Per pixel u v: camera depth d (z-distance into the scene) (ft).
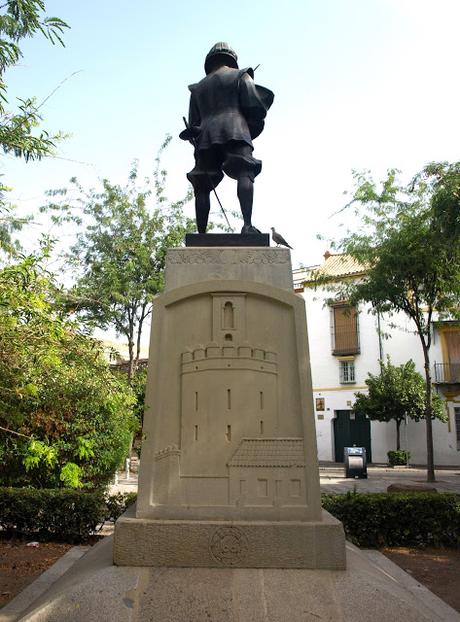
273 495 11.27
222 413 11.80
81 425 25.58
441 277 41.19
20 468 25.72
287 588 9.79
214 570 10.31
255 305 12.60
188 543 10.51
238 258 13.43
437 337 75.66
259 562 10.41
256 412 11.85
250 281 12.66
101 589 9.70
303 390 12.01
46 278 15.89
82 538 21.42
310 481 11.33
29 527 21.67
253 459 11.47
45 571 16.16
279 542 10.51
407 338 77.51
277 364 12.27
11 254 16.58
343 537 10.55
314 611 9.30
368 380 73.41
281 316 12.59
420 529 20.89
